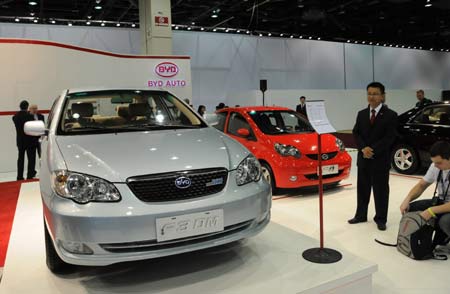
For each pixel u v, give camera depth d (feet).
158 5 32.76
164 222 6.66
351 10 46.09
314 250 8.86
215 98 56.03
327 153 15.56
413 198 10.48
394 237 11.05
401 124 19.86
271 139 15.94
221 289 7.24
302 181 15.03
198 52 54.34
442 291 8.04
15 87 25.82
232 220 7.26
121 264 8.54
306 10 44.62
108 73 28.91
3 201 16.29
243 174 7.75
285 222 12.51
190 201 6.93
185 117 10.48
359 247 10.37
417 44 67.21
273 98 46.42
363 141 11.82
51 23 45.96
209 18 50.29
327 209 13.93
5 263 8.84
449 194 9.70
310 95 48.98
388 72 69.72
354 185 17.66
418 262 9.45
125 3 42.45
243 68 57.52
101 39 48.29
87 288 7.48
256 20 48.52
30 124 9.32
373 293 8.04
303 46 61.67
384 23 51.80
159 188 6.88
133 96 10.78
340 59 64.80
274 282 7.43
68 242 6.60
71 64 27.45
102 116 10.09
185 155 7.57
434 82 75.61
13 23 43.68
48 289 7.48
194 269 8.14
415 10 46.06
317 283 7.35
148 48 33.99
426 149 18.56
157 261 8.61
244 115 17.62
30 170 23.47
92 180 6.77
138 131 9.20
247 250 9.06
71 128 9.25
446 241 9.95
